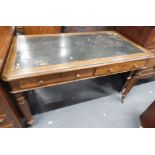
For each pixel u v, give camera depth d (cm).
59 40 134
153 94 192
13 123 105
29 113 119
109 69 116
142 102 177
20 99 102
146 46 148
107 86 196
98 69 110
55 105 160
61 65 96
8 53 102
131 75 148
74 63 100
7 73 83
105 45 135
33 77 89
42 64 95
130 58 118
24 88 93
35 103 160
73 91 182
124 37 161
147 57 125
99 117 151
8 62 92
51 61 99
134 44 145
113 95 182
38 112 150
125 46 138
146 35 142
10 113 94
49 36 139
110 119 151
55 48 118
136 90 196
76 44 130
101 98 175
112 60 110
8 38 108
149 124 137
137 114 161
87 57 110
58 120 144
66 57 107
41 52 109
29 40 126
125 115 158
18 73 84
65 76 101
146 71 180
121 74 206
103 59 110
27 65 92
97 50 124
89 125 142
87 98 173
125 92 165
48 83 99
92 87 192
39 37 134
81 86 192
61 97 171
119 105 169
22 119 126
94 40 143
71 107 159
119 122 149
